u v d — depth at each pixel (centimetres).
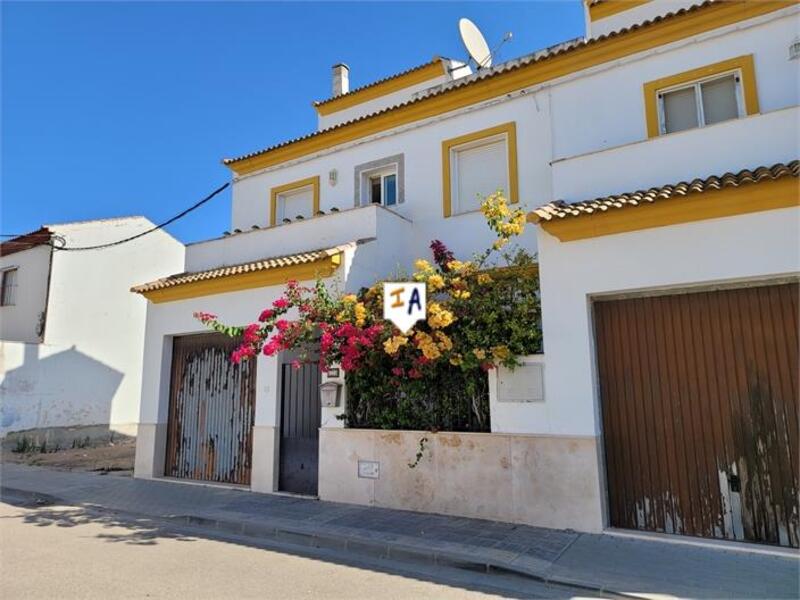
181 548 646
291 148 1284
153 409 1122
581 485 661
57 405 1641
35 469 1259
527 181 976
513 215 832
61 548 644
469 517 728
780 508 580
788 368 591
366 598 482
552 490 678
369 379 842
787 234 584
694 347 643
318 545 661
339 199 1205
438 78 1357
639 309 680
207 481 1046
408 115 1136
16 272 1809
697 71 855
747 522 594
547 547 600
